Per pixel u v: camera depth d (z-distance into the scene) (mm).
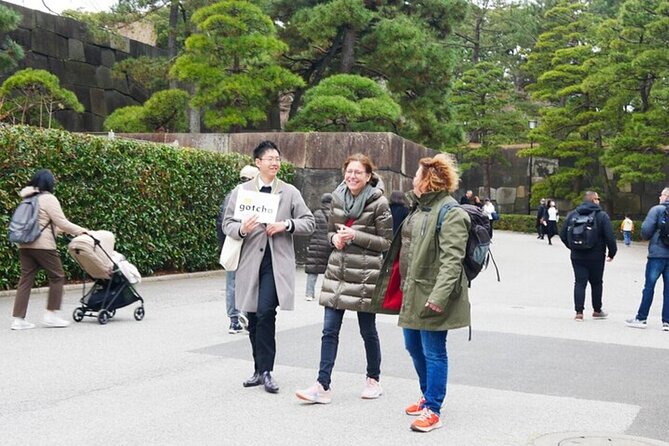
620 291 16438
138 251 15523
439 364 5570
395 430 5547
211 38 22906
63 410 5891
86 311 10266
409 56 26484
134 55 34312
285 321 10633
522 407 6273
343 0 25250
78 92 31297
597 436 5414
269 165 6723
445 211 5484
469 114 49250
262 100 24562
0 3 28156
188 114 29250
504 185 51594
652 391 6934
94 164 14180
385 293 5992
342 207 6316
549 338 9805
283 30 28016
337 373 7418
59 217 9500
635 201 46906
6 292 12258
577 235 11617
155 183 15945
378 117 23516
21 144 12570
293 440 5246
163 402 6188
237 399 6328
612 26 39000
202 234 17766
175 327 9938
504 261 24000
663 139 37000
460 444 5238
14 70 28328
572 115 44312
